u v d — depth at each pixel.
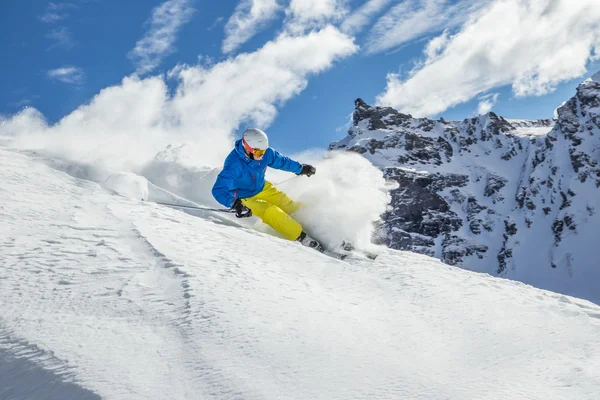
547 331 3.52
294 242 5.65
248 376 2.33
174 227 5.36
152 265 3.86
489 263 144.25
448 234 151.38
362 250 5.83
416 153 178.38
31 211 5.12
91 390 2.13
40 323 2.70
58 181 7.06
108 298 3.13
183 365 2.39
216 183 5.95
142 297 3.19
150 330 2.74
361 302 3.96
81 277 3.45
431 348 3.10
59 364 2.31
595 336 3.42
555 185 150.50
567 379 2.72
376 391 2.34
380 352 2.84
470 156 184.50
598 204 138.00
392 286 4.47
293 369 2.45
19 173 6.90
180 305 3.09
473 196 163.62
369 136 187.12
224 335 2.71
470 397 2.38
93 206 5.87
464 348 3.18
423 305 4.01
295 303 3.45
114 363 2.35
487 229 151.62
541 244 139.50
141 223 5.25
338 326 3.16
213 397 2.15
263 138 5.98
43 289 3.17
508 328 3.56
